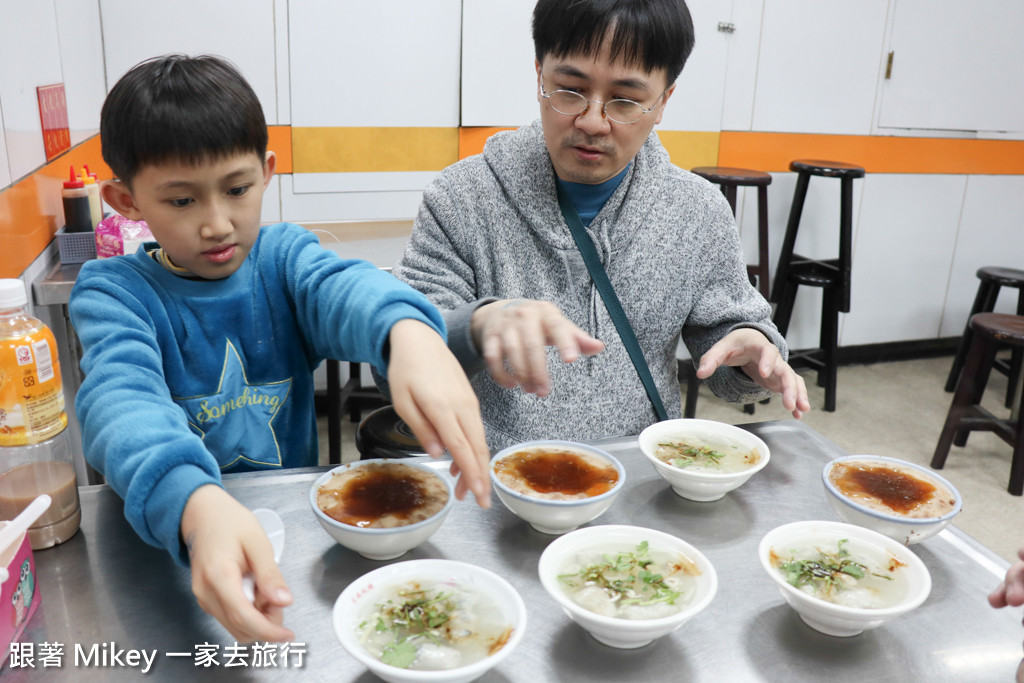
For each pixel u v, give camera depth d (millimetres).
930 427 3123
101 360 793
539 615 680
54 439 810
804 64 3289
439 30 2785
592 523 831
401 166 2898
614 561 721
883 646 656
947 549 809
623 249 1259
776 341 1124
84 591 688
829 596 674
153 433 685
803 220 3516
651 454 919
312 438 1125
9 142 1342
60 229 1758
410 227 2672
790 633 670
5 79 1333
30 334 743
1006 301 4031
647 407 1297
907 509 813
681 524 835
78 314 879
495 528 814
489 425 1280
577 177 1153
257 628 534
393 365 728
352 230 2588
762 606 705
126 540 771
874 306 3789
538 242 1258
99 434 716
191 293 956
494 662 562
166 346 941
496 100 2934
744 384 1181
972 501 2537
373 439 1619
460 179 1274
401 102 2818
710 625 675
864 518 799
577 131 1087
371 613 641
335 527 715
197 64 807
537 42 1104
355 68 2723
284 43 2613
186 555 644
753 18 3150
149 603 676
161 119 750
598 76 1037
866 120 3459
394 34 2732
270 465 1051
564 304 1270
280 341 1039
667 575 703
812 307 3645
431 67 2818
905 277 3791
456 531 806
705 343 1330
